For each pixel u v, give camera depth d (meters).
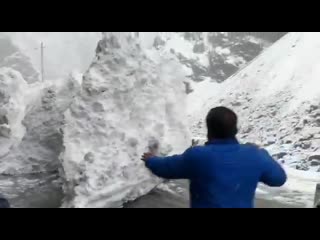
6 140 12.91
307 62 30.64
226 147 2.54
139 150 8.34
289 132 22.80
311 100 25.25
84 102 8.48
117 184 7.72
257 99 30.28
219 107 2.64
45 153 11.66
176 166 2.55
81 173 7.41
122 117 8.54
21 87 18.12
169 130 9.94
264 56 36.94
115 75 8.78
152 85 9.33
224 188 2.45
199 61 44.38
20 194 8.91
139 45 9.53
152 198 8.52
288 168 15.60
